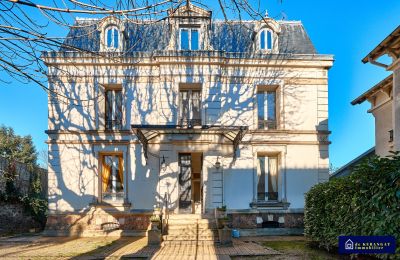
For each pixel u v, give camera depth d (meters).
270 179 14.05
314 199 9.02
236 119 13.59
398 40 8.42
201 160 13.98
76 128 13.41
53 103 13.46
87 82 13.59
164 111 13.28
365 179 6.02
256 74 13.90
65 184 13.16
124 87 13.60
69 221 12.98
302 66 14.03
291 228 13.22
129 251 9.24
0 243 11.05
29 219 15.80
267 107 14.44
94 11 3.92
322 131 13.72
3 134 26.95
